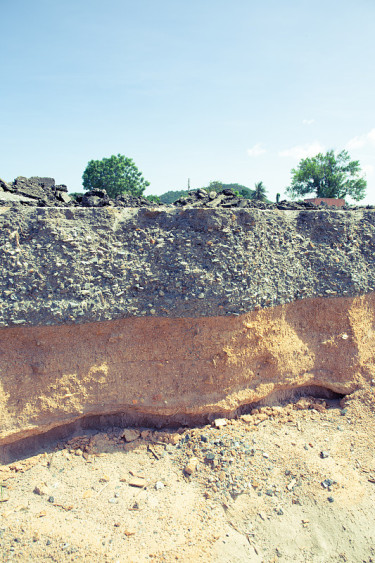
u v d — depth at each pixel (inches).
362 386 334.3
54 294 244.5
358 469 269.0
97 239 261.4
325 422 309.3
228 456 265.3
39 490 231.8
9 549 197.6
